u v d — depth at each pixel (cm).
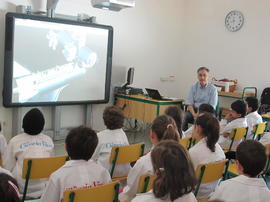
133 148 274
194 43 712
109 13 607
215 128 233
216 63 670
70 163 181
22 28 484
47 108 554
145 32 668
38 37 502
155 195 129
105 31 578
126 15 632
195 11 706
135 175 218
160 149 131
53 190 175
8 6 492
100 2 496
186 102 550
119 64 636
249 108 418
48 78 522
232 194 166
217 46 666
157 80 708
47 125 558
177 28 724
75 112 593
